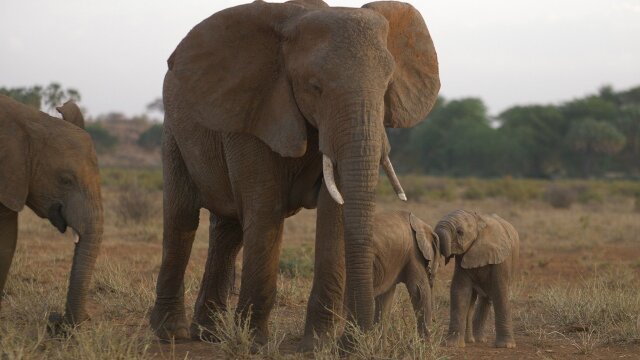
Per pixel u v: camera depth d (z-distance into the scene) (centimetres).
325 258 1051
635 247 3059
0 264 1130
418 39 1042
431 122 16300
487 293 1259
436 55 1052
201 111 1044
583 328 1389
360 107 914
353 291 927
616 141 14438
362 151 907
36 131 1100
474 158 15075
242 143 1062
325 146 933
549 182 10675
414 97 1021
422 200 6309
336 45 936
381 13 1018
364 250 916
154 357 1095
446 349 1172
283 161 1056
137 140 17088
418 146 15738
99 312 1477
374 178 912
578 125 14838
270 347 1086
